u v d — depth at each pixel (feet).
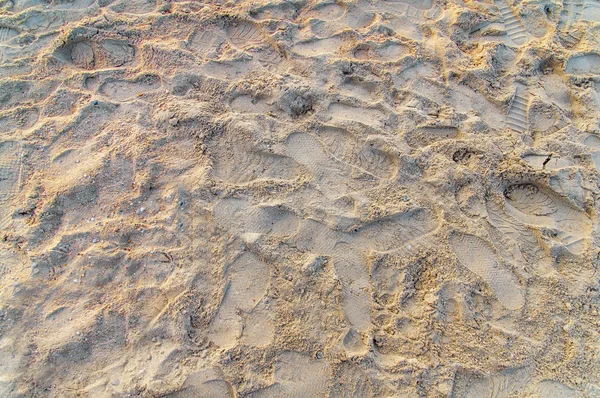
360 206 8.77
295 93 10.05
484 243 8.54
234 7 11.66
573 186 9.27
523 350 7.73
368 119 9.96
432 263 8.36
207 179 8.75
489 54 11.27
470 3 12.50
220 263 8.04
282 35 11.09
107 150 9.08
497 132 10.15
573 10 12.67
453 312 7.99
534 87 10.97
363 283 8.11
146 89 10.12
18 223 8.39
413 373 7.30
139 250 8.12
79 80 10.19
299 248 8.30
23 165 9.07
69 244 8.17
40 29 11.13
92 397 6.96
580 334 7.97
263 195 8.77
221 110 9.82
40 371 7.13
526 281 8.35
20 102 9.97
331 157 9.38
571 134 10.22
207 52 10.78
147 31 11.05
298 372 7.29
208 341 7.48
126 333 7.47
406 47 11.35
